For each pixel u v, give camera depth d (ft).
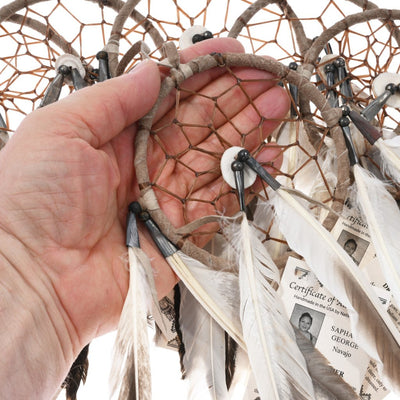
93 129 0.76
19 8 0.99
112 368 0.71
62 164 0.73
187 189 0.86
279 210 0.83
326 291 0.81
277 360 0.72
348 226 0.85
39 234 0.76
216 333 0.81
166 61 0.85
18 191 0.74
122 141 0.83
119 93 0.77
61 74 0.94
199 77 0.88
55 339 0.76
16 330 0.72
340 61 0.97
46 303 0.75
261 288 0.76
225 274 0.80
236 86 0.89
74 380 0.85
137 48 0.90
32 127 0.75
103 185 0.76
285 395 0.69
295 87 0.95
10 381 0.71
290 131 0.95
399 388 0.72
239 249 0.81
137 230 0.79
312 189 0.93
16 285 0.74
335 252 0.79
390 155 0.87
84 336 0.80
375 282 0.84
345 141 0.87
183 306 0.83
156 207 0.79
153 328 0.87
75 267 0.77
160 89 0.83
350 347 0.79
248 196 0.88
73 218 0.75
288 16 1.04
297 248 0.80
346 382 0.74
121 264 0.80
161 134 0.87
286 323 0.75
